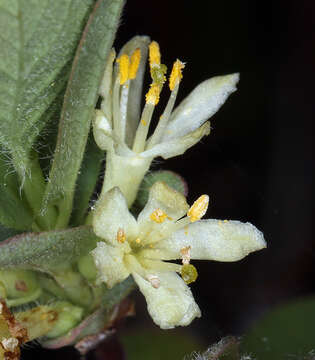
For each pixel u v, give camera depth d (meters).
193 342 0.12
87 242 0.08
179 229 0.08
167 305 0.08
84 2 0.07
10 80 0.08
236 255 0.08
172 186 0.09
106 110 0.08
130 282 0.09
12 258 0.08
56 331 0.09
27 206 0.08
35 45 0.08
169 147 0.08
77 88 0.08
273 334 0.11
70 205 0.08
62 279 0.09
